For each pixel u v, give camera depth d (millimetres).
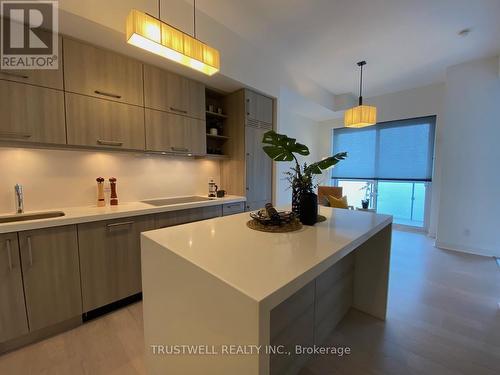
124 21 1747
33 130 1637
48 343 1569
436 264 2916
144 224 2047
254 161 3082
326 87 4281
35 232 1511
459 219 3400
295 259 890
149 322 1188
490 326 1746
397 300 2113
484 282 2441
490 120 3137
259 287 682
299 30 2533
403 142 4535
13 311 1461
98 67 1915
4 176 1760
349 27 2486
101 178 2150
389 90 4449
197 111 2658
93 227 1764
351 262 1960
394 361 1436
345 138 5375
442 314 1904
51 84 1700
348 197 5438
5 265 1420
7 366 1387
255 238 1157
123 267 1933
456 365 1396
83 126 1854
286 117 4750
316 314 1521
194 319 875
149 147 2256
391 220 1705
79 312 1723
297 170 1537
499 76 3051
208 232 1262
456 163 3389
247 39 2730
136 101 2148
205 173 3131
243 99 2912
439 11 2211
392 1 2086
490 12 2213
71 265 1670
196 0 2084
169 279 1004
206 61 1535
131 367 1394
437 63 3318
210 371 821
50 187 1965
